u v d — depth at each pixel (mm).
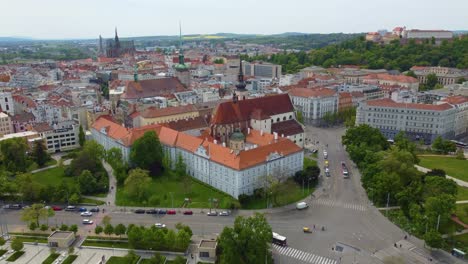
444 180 192625
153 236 158750
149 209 198375
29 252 162625
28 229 180750
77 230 176500
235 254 143875
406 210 191375
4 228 182125
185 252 160250
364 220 186125
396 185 197250
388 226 180375
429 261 153750
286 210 197000
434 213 167625
